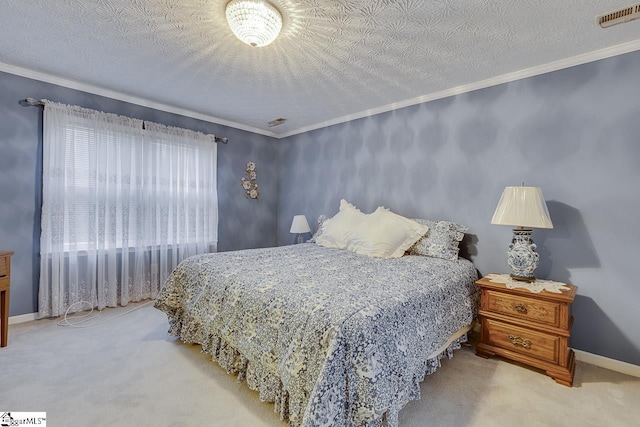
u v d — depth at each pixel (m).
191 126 3.64
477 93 2.64
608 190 2.03
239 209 4.21
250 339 1.54
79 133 2.79
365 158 3.51
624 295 1.97
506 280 2.16
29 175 2.60
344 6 1.65
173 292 2.22
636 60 1.93
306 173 4.26
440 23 1.80
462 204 2.73
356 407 1.14
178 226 3.48
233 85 2.79
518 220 1.99
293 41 2.03
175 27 1.90
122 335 2.35
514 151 2.43
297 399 1.23
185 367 1.90
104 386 1.68
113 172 2.97
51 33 1.98
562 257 2.20
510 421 1.46
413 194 3.08
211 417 1.45
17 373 1.79
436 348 1.69
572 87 2.17
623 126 1.98
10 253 2.12
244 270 1.96
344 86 2.78
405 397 1.32
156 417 1.44
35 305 2.65
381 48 2.10
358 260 2.37
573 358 2.01
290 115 3.70
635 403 1.61
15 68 2.49
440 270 2.12
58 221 2.67
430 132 2.95
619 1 1.58
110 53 2.24
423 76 2.54
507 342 2.01
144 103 3.23
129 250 3.12
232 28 1.75
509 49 2.08
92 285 2.87
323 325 1.24
